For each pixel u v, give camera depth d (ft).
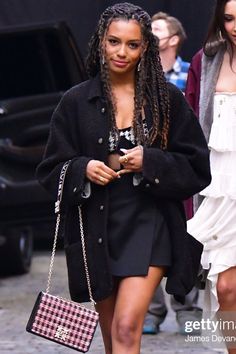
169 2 55.16
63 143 28.63
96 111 28.50
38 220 53.11
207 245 32.55
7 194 52.75
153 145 28.63
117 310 27.66
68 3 56.85
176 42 43.80
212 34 33.06
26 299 49.62
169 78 44.01
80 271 28.48
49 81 54.54
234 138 32.53
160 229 28.40
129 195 28.32
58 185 28.32
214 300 32.45
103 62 28.58
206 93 32.91
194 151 28.68
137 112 28.43
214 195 32.48
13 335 42.06
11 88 54.60
